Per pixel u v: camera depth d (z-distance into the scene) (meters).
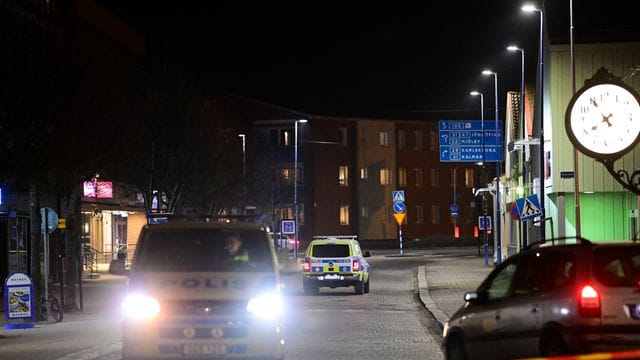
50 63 28.39
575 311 11.55
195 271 13.65
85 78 29.95
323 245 36.59
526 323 12.27
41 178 27.86
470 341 13.57
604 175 40.03
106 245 63.72
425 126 107.75
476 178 110.69
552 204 41.97
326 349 18.98
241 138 87.31
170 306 13.13
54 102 27.67
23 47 27.47
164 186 49.75
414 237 105.75
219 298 13.16
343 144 101.19
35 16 38.06
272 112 98.31
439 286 38.75
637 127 17.17
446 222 108.75
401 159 105.62
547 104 41.66
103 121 31.03
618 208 40.22
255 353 13.06
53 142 27.67
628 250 11.96
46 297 26.91
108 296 36.91
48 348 19.50
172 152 49.09
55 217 27.17
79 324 25.45
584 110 17.23
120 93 36.25
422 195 106.94
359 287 36.72
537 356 12.01
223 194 59.19
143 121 45.72
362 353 18.31
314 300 33.72
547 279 12.29
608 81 17.20
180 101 50.66
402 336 21.56
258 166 80.75
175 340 13.00
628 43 40.06
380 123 104.00
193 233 14.25
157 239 14.20
